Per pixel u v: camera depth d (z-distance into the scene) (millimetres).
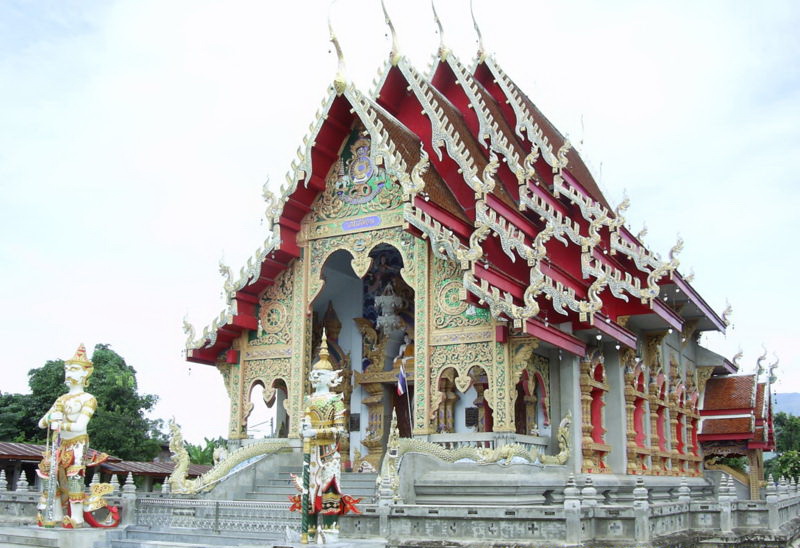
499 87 28531
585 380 22594
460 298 20906
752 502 19469
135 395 47125
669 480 28031
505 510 15195
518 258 21734
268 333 23766
